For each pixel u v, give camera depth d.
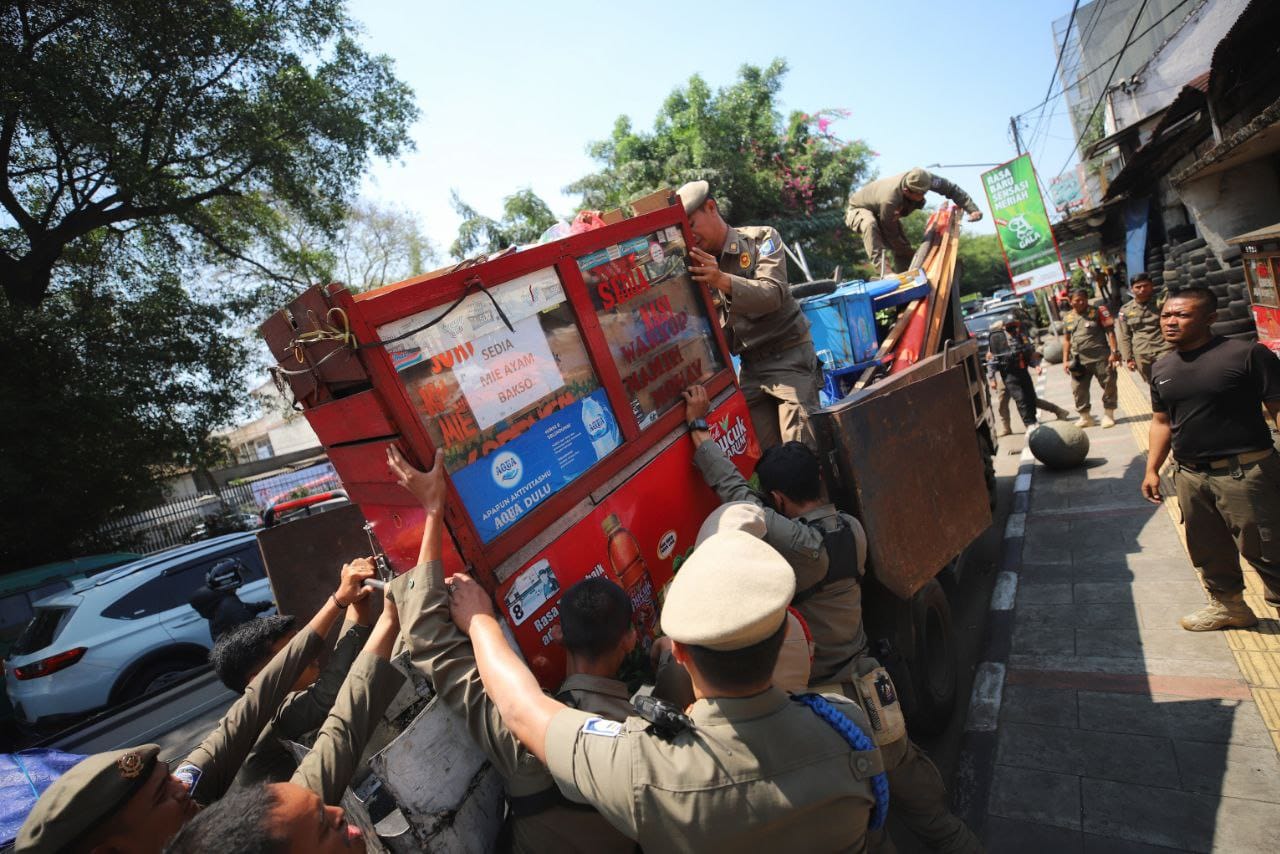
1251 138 6.11
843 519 2.62
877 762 1.49
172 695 4.20
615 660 1.87
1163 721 3.21
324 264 17.38
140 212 13.08
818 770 1.42
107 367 12.92
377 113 15.02
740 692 1.47
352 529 3.58
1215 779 2.80
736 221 23.72
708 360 2.92
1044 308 29.47
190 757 2.09
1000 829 2.86
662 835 1.42
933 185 5.82
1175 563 4.70
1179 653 3.69
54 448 12.13
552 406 2.19
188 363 14.17
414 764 1.77
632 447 2.42
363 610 2.38
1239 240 5.73
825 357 5.29
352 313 1.72
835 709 1.55
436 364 1.90
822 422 2.92
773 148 24.88
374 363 1.75
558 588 2.10
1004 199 14.84
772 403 3.88
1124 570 4.79
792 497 2.60
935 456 3.40
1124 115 15.34
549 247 2.22
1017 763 3.19
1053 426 7.23
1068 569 5.01
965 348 5.65
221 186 13.95
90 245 14.30
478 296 2.01
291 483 21.81
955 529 3.47
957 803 3.07
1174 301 3.43
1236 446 3.37
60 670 6.30
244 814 1.32
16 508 12.12
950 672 3.65
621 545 2.32
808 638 2.17
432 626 1.76
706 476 2.61
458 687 1.73
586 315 2.32
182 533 17.73
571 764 1.50
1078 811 2.83
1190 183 7.69
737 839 1.38
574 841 1.70
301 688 2.40
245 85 13.20
